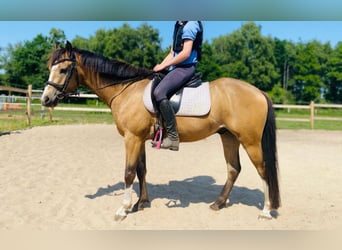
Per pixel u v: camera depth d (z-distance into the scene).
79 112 23.36
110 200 4.71
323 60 53.41
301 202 4.77
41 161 7.01
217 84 4.07
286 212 4.36
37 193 4.91
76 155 7.80
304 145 10.23
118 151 8.49
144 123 3.99
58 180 5.64
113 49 40.94
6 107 16.16
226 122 3.98
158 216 4.19
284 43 57.38
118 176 6.03
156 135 4.01
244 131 3.92
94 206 4.46
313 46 52.62
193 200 4.84
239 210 4.43
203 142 10.77
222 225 3.93
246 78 49.56
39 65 46.41
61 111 23.64
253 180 6.01
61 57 4.15
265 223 3.99
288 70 55.75
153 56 41.62
